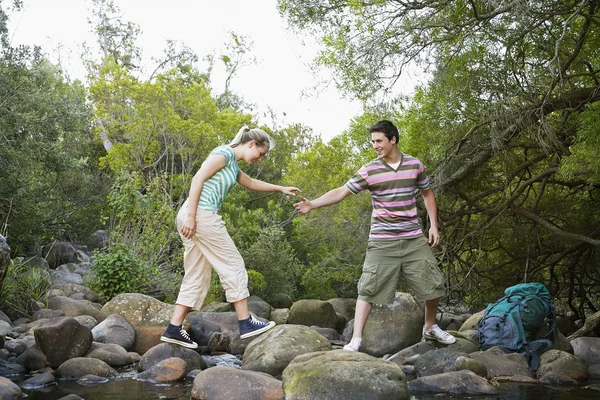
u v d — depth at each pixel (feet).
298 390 13.14
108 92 57.57
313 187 41.60
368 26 26.03
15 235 38.42
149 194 39.55
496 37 24.53
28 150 37.93
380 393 13.08
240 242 45.37
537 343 17.78
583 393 14.69
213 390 13.55
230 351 21.17
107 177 61.05
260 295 43.70
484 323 18.92
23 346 18.24
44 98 38.93
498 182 30.89
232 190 50.21
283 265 46.19
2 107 36.40
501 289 36.19
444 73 25.03
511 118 24.86
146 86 52.80
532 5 22.41
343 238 37.83
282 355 16.65
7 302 25.40
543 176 27.27
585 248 33.04
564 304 37.76
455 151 26.66
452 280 32.37
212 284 36.32
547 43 25.03
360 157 36.42
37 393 13.96
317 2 27.76
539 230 33.68
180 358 16.15
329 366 13.48
